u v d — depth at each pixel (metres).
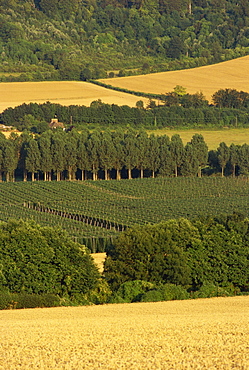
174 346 139.62
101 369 123.56
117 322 173.12
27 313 199.88
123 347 139.75
